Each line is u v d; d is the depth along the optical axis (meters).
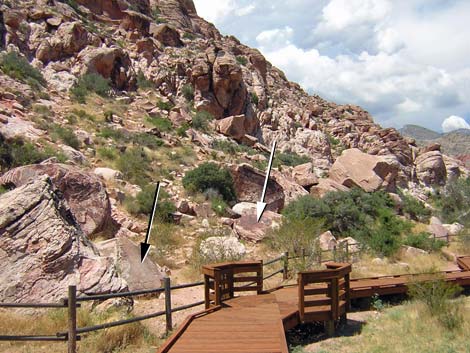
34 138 21.06
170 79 40.12
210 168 24.34
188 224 19.05
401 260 18.61
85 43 35.16
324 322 9.38
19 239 9.71
